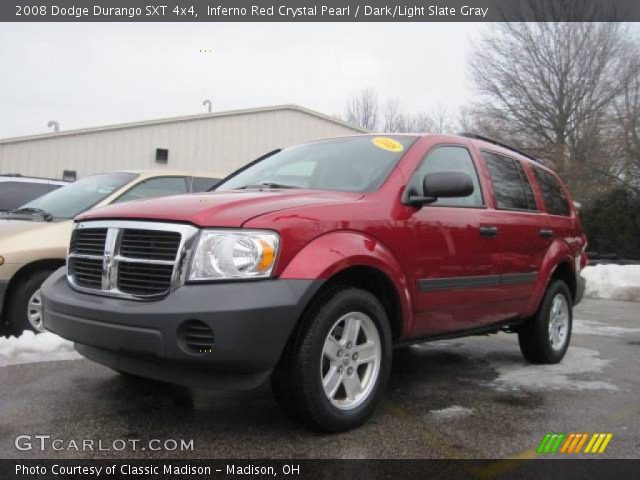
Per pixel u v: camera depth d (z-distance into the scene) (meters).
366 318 3.28
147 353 2.78
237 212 2.94
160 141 21.58
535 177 5.27
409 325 3.57
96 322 2.95
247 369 2.77
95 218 3.32
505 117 28.36
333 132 24.02
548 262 4.94
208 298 2.72
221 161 22.33
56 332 3.24
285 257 2.88
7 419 3.22
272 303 2.76
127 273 3.03
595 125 24.55
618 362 5.23
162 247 2.92
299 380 2.93
